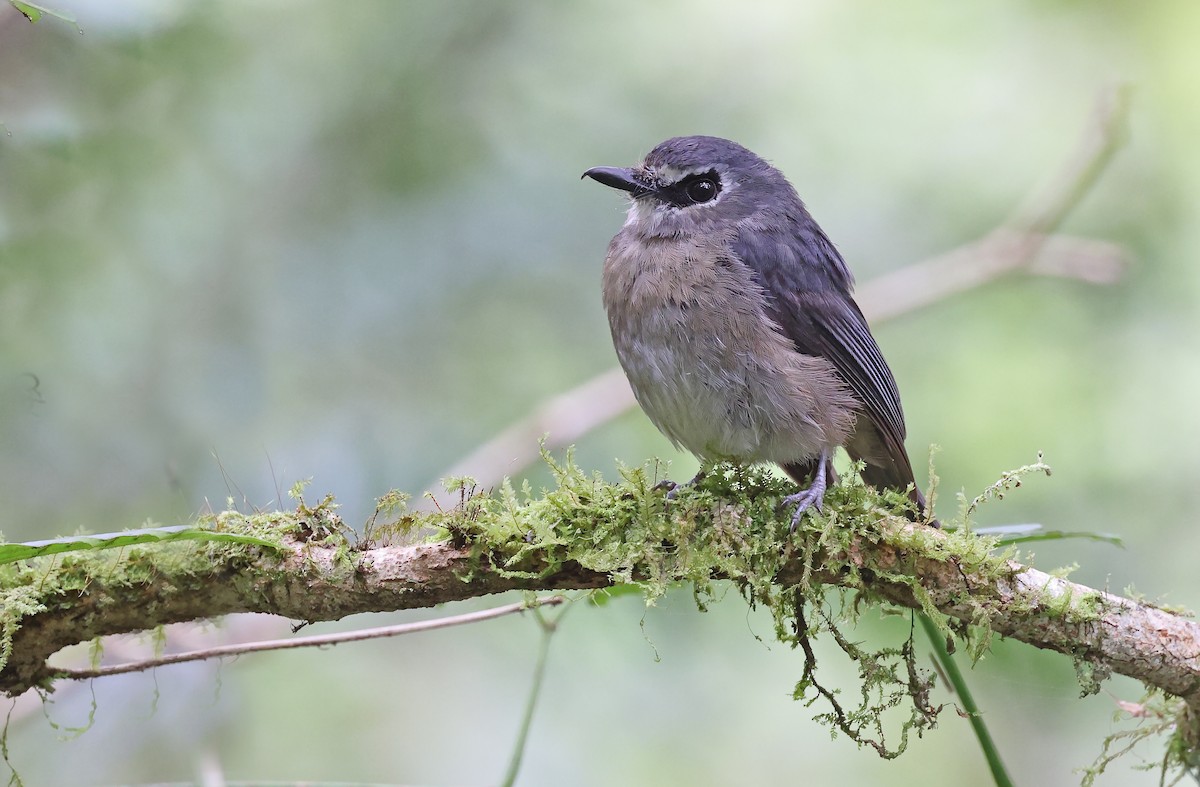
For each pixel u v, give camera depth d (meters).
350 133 12.44
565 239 12.38
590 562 5.86
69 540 4.75
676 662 11.09
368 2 12.64
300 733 11.76
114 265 11.12
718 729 11.83
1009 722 12.18
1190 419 12.38
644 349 8.24
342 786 7.25
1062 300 13.10
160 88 11.16
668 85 13.60
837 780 11.91
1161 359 12.76
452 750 11.80
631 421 12.08
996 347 12.95
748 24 14.01
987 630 5.95
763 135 13.86
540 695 11.95
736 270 8.16
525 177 12.41
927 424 12.55
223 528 5.65
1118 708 6.47
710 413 8.15
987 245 12.45
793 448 8.13
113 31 8.90
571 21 13.17
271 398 11.72
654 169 8.90
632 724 11.86
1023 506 12.16
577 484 6.09
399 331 12.09
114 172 10.70
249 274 11.91
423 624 6.40
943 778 12.21
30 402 10.68
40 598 5.44
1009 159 13.95
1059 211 12.12
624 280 8.37
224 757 10.69
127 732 10.09
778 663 11.46
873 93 14.10
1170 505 12.12
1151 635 5.86
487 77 12.76
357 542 5.79
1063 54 14.20
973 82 14.20
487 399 12.05
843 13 14.21
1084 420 12.39
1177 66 13.91
